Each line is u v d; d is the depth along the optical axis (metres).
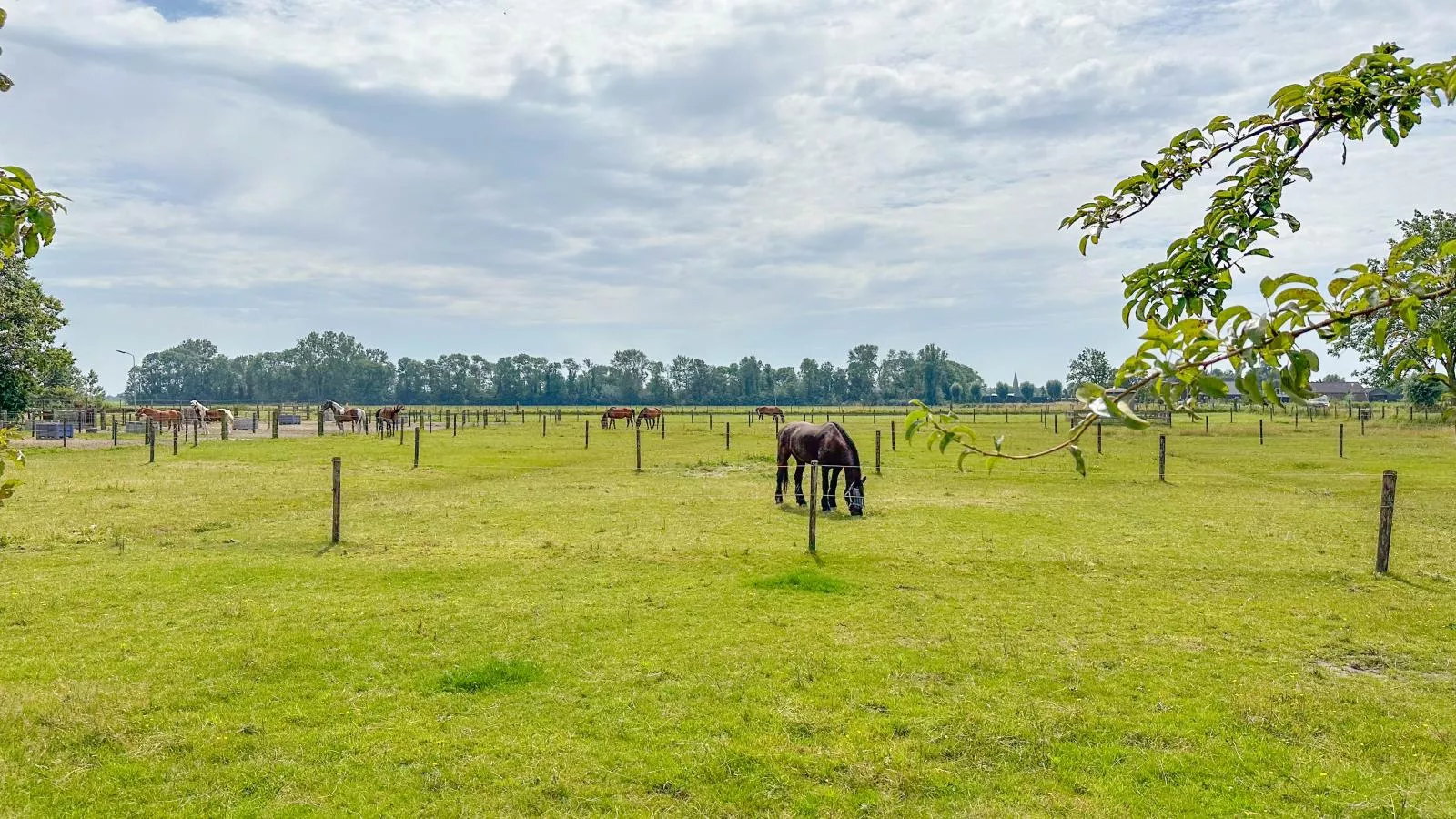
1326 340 1.90
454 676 6.70
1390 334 2.07
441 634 7.85
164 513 14.68
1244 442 34.22
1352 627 8.32
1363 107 2.56
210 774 5.13
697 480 21.05
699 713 6.09
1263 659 7.36
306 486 19.09
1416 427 42.47
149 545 12.04
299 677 6.75
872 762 5.35
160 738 5.59
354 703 6.23
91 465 23.09
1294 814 4.79
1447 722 6.04
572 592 9.45
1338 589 9.88
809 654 7.33
